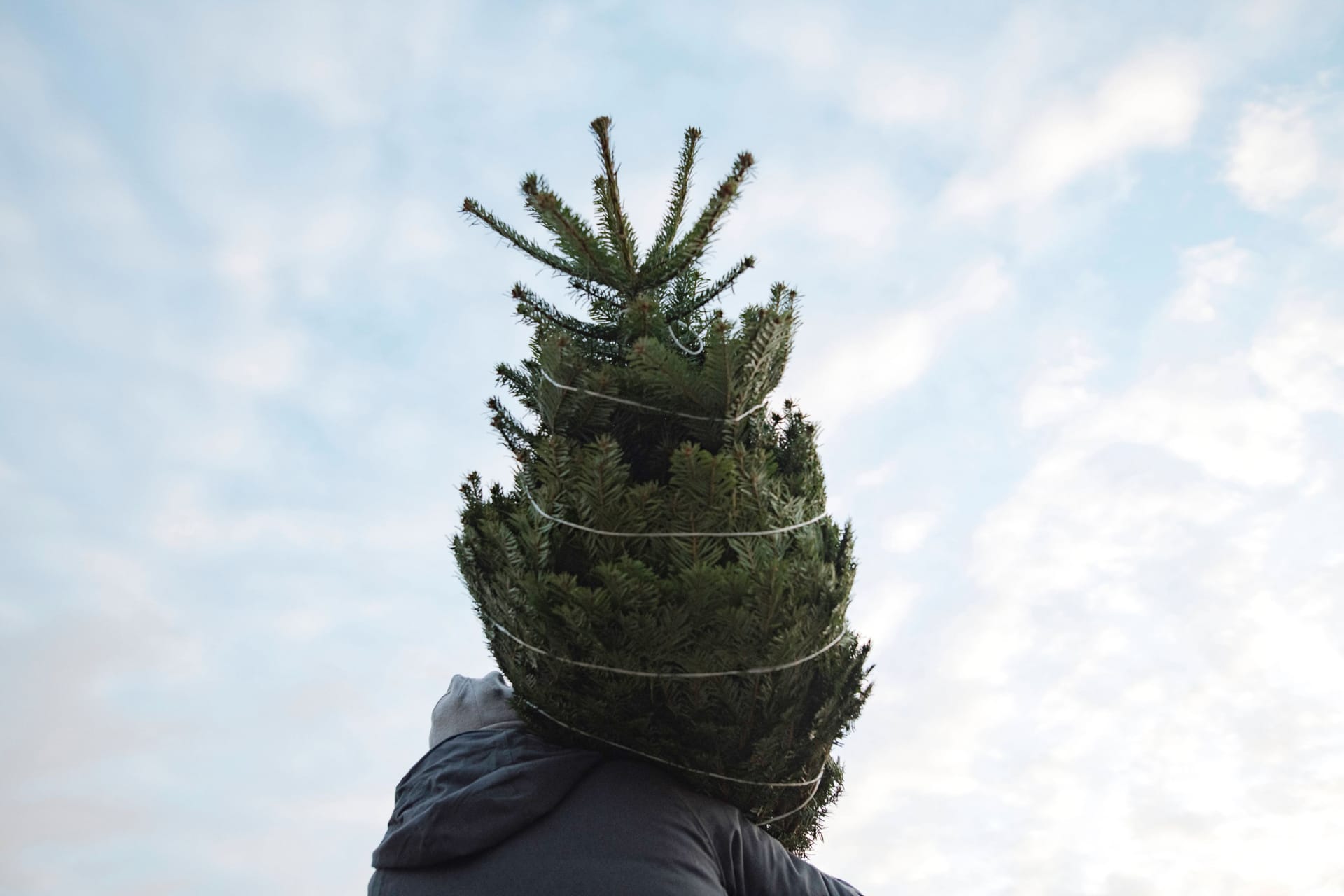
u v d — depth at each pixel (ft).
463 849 5.57
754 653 5.73
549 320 7.02
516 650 6.20
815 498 6.57
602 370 6.27
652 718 5.84
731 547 5.86
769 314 6.20
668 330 6.64
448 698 6.86
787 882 5.91
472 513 6.93
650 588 5.64
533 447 6.66
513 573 6.08
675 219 7.10
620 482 5.85
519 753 5.97
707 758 5.86
